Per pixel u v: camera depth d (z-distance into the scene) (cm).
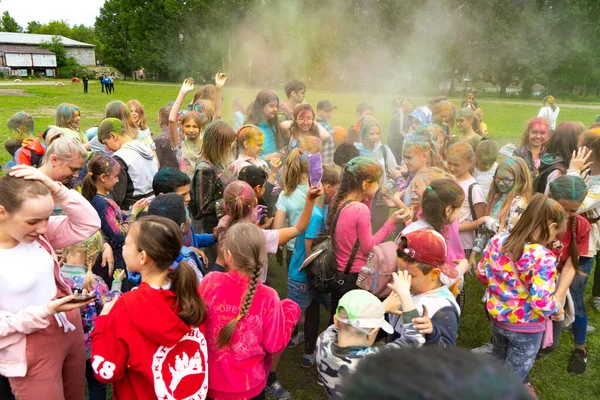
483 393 62
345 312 197
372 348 201
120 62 6231
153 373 192
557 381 353
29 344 206
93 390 280
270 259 548
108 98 2797
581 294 354
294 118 514
